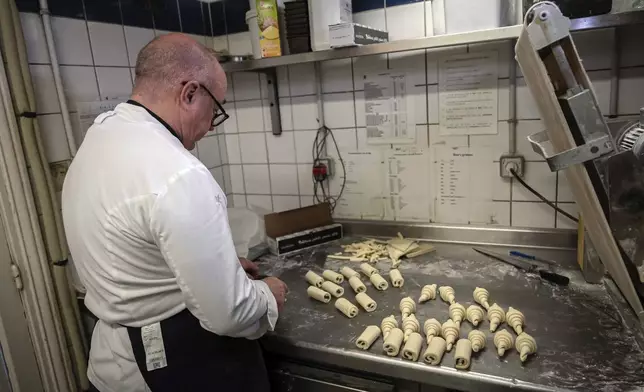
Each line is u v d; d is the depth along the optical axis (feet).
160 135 2.73
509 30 3.83
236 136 6.25
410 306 3.62
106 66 4.66
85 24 4.43
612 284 3.78
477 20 4.04
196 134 3.14
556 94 2.48
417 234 5.36
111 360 2.99
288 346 3.43
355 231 5.70
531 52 2.32
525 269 4.29
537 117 4.58
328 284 4.14
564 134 2.46
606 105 4.31
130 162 2.60
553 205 4.69
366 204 5.63
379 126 5.31
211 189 2.65
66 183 2.95
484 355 3.05
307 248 5.31
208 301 2.54
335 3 4.52
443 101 4.93
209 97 3.07
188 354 2.95
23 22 3.88
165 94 2.88
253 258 5.08
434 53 4.85
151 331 2.88
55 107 4.17
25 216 3.84
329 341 3.37
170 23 5.38
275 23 4.90
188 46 2.93
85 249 2.84
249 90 5.98
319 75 5.46
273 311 3.10
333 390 3.49
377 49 4.31
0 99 3.62
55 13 4.15
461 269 4.46
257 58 5.06
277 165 6.06
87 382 4.37
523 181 4.75
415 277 4.36
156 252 2.69
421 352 3.12
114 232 2.65
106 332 3.02
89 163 2.78
